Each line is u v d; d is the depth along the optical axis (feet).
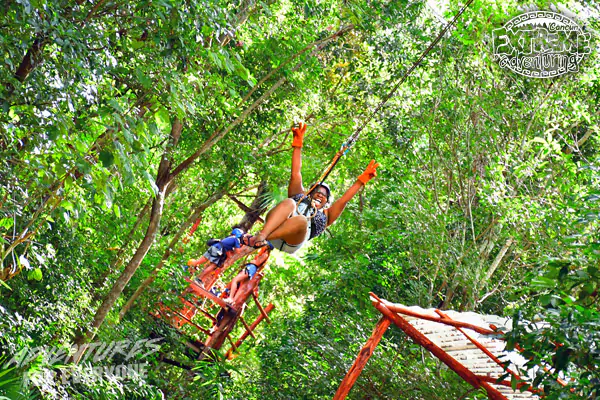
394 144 53.06
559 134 49.44
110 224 47.32
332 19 45.78
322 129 57.00
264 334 59.00
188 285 49.47
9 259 26.30
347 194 26.32
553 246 43.11
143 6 22.27
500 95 49.78
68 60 20.13
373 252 58.44
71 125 21.02
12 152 20.70
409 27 47.55
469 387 42.47
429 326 33.83
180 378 52.13
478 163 51.21
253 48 41.88
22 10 19.13
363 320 52.70
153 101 24.11
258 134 44.06
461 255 47.80
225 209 78.54
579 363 19.52
